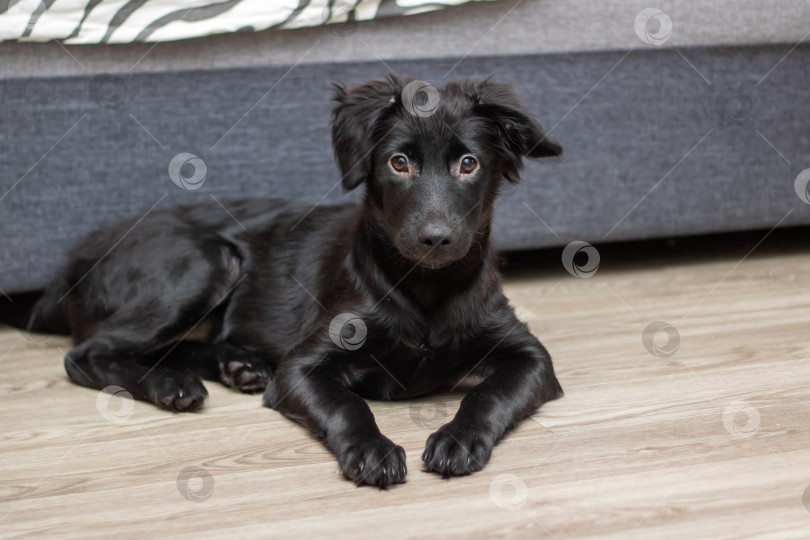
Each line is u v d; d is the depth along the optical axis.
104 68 2.34
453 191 1.78
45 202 2.37
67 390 1.96
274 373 2.02
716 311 2.48
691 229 2.94
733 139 2.88
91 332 2.14
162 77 2.39
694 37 2.75
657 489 1.36
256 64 2.46
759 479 1.39
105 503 1.37
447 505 1.33
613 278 2.94
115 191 2.43
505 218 2.73
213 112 2.46
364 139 1.84
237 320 2.15
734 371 1.95
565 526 1.25
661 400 1.78
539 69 2.62
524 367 1.76
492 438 1.54
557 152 1.89
